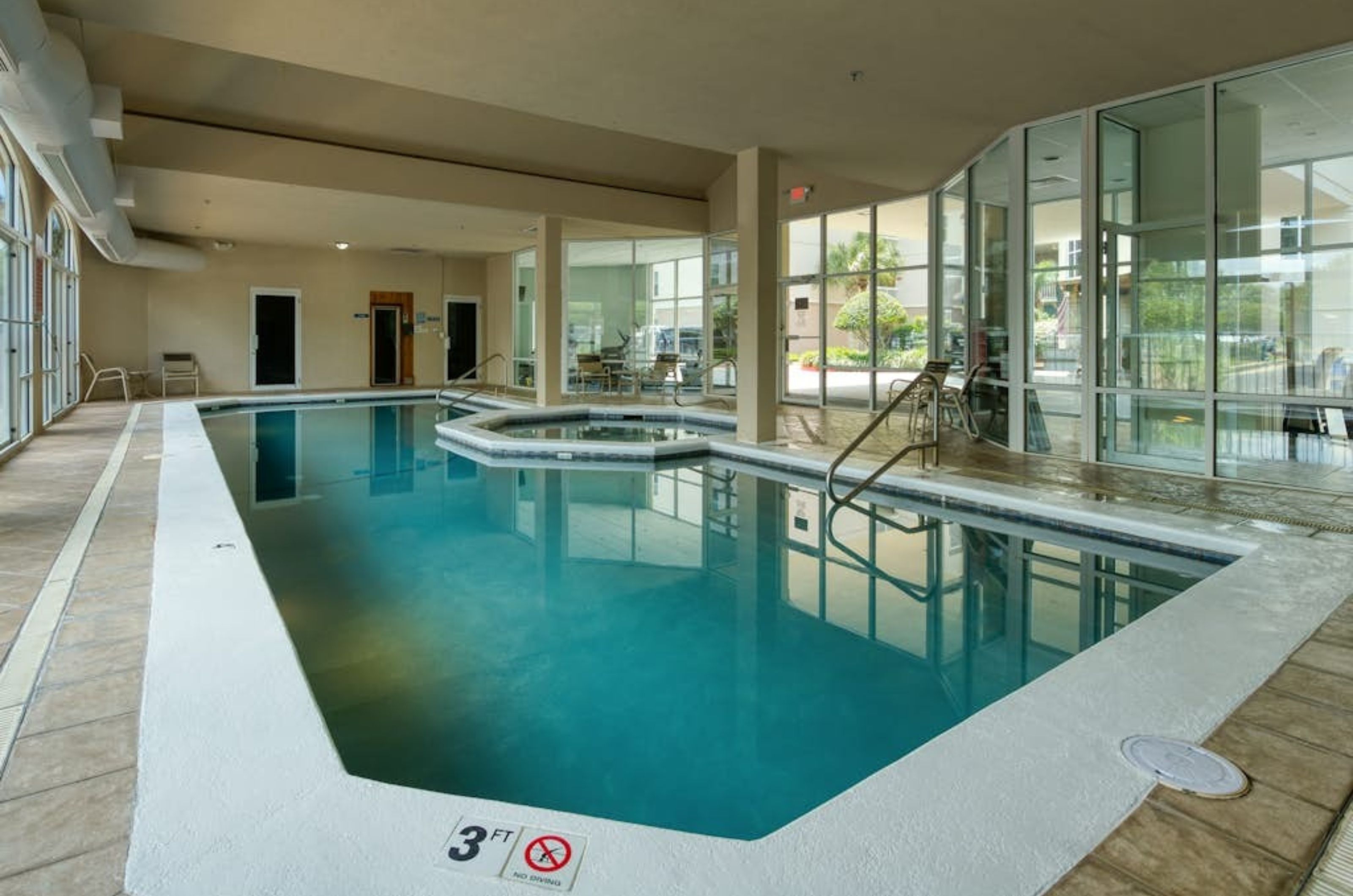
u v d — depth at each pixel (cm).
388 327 1577
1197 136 557
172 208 1067
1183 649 253
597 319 1464
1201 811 165
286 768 182
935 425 605
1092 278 620
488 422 999
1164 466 593
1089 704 215
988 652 325
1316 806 167
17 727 200
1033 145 663
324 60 530
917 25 470
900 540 489
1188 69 534
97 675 232
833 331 1147
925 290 1000
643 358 1434
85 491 516
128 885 142
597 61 528
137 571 338
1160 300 584
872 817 163
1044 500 494
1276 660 245
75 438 783
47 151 546
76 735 196
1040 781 177
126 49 745
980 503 523
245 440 959
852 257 1109
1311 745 193
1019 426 694
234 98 845
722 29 479
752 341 758
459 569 447
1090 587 400
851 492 594
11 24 360
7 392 679
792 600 390
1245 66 527
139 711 209
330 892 140
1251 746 193
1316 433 511
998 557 450
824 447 741
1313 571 337
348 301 1531
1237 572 335
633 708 279
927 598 389
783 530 523
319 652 329
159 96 817
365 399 1429
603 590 409
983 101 604
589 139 1045
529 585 417
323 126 912
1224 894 141
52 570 338
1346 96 491
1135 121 591
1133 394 604
